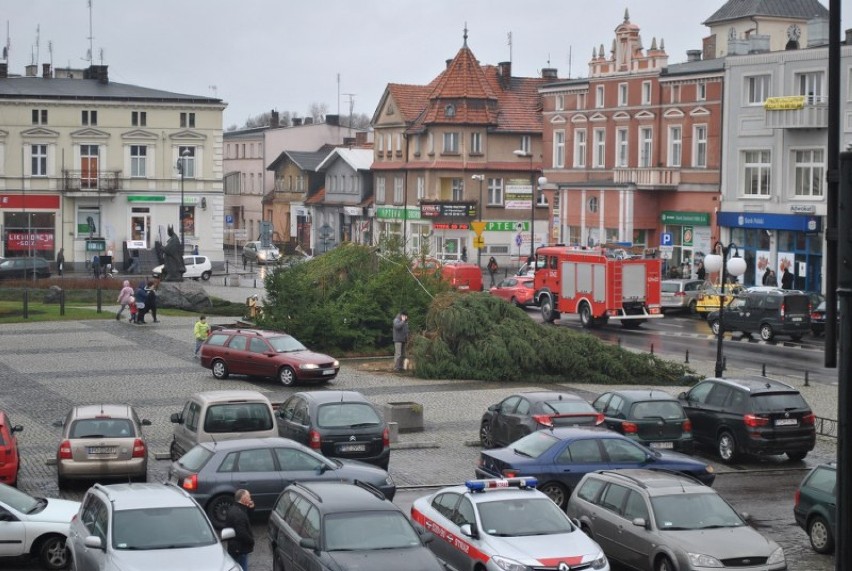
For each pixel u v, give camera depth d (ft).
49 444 91.56
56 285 214.48
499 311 132.57
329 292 147.43
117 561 48.91
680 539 54.80
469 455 90.94
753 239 223.10
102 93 288.51
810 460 91.71
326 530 51.03
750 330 165.48
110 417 76.84
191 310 187.32
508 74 325.01
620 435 73.97
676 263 242.37
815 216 206.90
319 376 119.24
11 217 280.72
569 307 181.98
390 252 150.30
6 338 153.89
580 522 61.72
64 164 283.59
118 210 289.74
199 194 295.28
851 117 200.95
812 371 135.74
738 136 224.33
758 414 86.69
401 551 50.39
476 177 280.92
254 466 66.33
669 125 243.19
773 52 215.72
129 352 143.33
